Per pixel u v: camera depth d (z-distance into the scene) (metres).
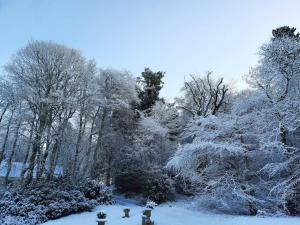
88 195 18.86
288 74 16.95
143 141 26.58
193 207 17.53
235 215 15.21
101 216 11.47
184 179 20.53
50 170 22.05
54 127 23.69
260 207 15.59
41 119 22.34
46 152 22.31
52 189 17.83
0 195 17.91
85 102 25.50
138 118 29.86
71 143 26.45
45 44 24.33
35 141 21.92
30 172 21.47
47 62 23.86
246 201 15.80
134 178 25.64
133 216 13.54
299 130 16.67
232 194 16.19
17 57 23.75
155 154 26.28
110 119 28.39
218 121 18.78
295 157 14.78
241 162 17.72
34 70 23.58
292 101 15.77
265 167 15.09
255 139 17.52
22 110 22.72
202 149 17.62
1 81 23.16
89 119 27.27
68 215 15.75
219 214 15.66
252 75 18.44
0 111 24.23
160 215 14.14
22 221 14.19
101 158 27.86
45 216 14.98
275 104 16.38
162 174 23.47
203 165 19.25
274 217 13.22
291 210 14.39
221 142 17.38
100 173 28.30
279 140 15.91
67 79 24.55
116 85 28.38
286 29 21.95
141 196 24.52
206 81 31.91
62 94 23.00
